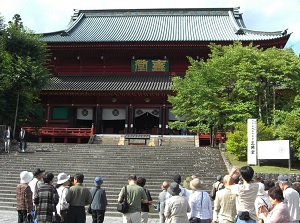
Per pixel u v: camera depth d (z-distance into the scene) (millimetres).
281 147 26609
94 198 13961
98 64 54969
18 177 26953
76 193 11734
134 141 45812
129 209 12016
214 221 10750
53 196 11609
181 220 10359
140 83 50219
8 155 32062
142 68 53844
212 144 38625
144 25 63031
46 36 56031
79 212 11664
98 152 33625
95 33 58906
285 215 7980
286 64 32875
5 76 39781
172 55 53156
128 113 51312
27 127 46844
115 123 59500
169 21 64438
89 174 27453
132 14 67188
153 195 23672
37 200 11594
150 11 67125
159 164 29516
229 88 36438
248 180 9445
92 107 52906
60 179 12906
